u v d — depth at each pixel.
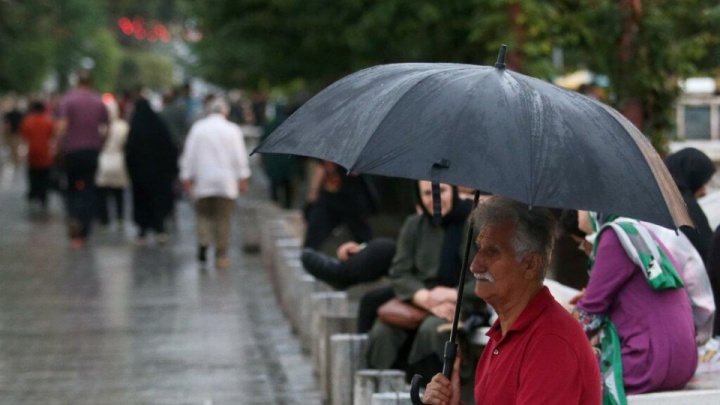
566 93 12.16
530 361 12.17
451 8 50.47
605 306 17.34
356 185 37.69
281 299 38.06
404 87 11.98
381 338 22.45
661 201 11.58
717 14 27.52
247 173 48.69
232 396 26.64
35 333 34.53
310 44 55.38
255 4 57.19
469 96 11.60
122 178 63.00
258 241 53.62
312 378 28.39
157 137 56.66
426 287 22.16
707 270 20.62
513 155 11.12
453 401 13.67
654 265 17.12
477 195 13.29
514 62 31.86
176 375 28.86
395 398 17.91
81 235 56.31
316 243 37.94
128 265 49.25
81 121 56.12
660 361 17.06
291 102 67.12
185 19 63.19
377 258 26.77
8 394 27.08
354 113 12.23
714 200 24.12
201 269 47.88
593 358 12.28
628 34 26.52
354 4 52.94
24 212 73.69
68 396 26.84
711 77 37.03
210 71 61.38
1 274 46.78
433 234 22.11
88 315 37.41
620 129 11.99
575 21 30.98
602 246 17.45
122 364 30.17
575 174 11.20
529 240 12.36
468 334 21.16
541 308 12.36
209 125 48.09
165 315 37.25
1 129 139.62
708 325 18.73
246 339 33.38
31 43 137.00
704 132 37.03
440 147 11.16
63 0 157.38
